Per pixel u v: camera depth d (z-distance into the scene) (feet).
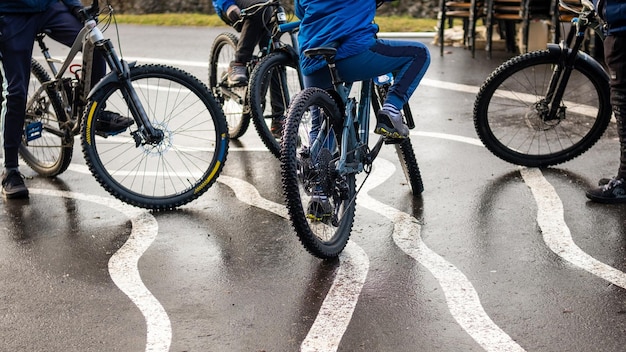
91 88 18.48
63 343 12.82
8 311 13.85
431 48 33.99
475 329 12.84
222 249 16.01
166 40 37.52
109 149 22.16
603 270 14.60
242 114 22.29
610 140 21.42
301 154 14.98
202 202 18.45
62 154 19.63
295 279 14.70
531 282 14.26
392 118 15.61
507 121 22.70
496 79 19.34
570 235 16.05
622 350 12.17
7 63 18.35
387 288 14.24
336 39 14.90
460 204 17.72
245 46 21.27
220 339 12.80
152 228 17.08
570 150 19.67
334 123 15.37
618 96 17.37
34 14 18.25
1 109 19.86
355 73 15.24
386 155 20.93
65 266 15.48
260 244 16.17
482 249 15.58
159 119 24.79
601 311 13.24
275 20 20.90
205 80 30.55
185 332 13.03
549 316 13.14
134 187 19.33
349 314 13.44
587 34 30.12
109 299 14.16
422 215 17.21
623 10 16.80
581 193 18.11
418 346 12.44
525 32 31.09
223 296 14.16
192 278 14.84
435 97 26.58
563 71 19.29
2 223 17.54
